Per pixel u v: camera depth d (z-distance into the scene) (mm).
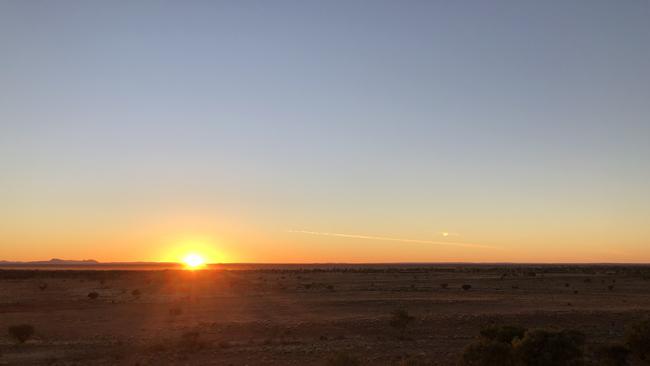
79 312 70688
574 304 71312
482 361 32656
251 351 44000
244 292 97188
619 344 37656
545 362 30984
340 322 55938
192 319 63250
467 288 98375
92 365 40281
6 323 61969
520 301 74125
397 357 41344
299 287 108188
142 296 91562
